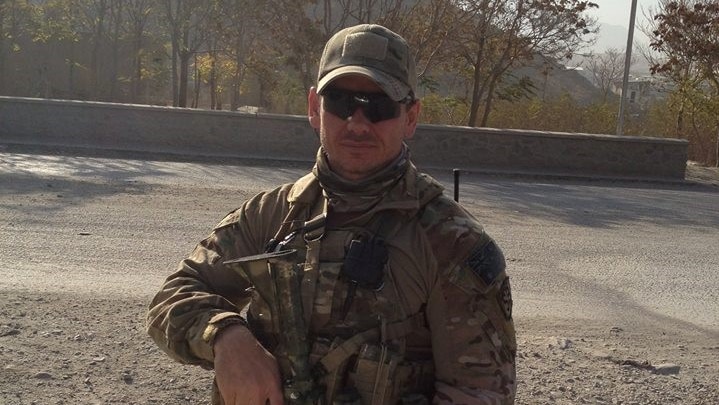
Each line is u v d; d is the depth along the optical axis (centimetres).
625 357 578
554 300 746
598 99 4753
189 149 1869
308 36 2352
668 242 1095
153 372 482
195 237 911
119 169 1457
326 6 2362
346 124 188
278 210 205
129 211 1035
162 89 4038
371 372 182
